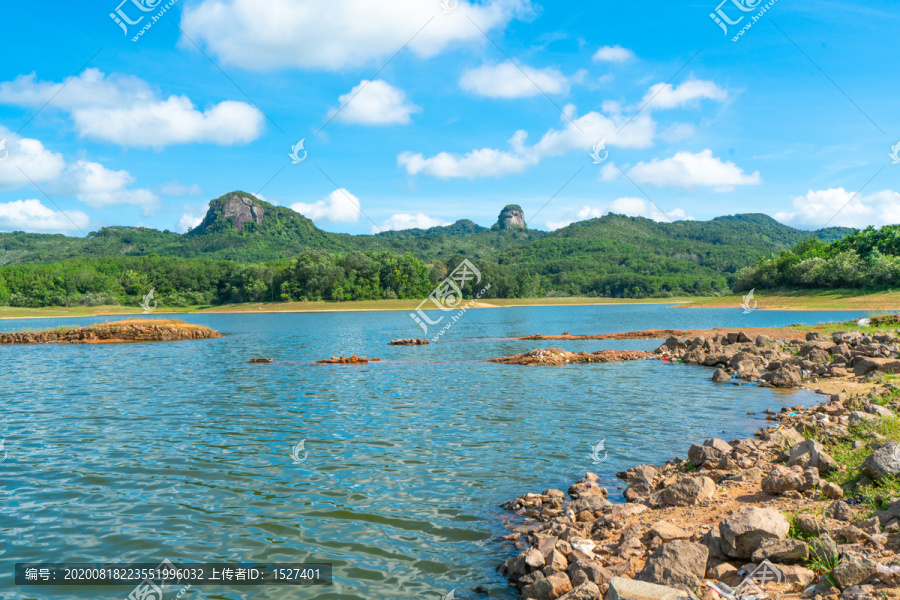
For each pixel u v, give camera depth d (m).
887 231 118.62
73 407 20.20
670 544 7.09
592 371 29.42
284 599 6.96
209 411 19.27
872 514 7.64
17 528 9.27
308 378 27.94
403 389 24.02
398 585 7.36
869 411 14.36
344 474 12.03
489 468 12.45
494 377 27.62
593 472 12.15
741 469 11.23
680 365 31.62
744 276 130.62
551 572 7.20
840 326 42.41
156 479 11.75
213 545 8.57
